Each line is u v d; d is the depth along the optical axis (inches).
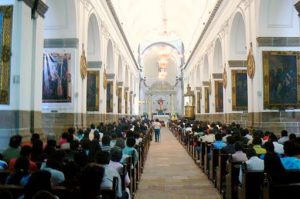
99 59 676.1
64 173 179.0
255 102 506.9
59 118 504.1
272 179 171.2
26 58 328.8
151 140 899.4
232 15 651.5
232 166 252.1
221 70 877.8
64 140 328.8
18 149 254.7
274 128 485.1
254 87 513.0
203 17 1078.4
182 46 1772.9
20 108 316.5
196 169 450.6
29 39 335.3
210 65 931.3
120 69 1081.4
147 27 1673.2
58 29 510.9
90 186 137.6
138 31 1658.5
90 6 596.7
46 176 131.1
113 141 353.4
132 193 290.7
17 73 315.3
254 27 513.3
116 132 424.8
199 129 583.8
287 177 170.9
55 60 509.4
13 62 315.6
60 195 150.0
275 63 492.1
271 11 494.3
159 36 1771.7
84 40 557.3
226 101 701.9
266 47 494.3
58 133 500.1
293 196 166.7
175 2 1389.0
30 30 337.7
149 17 1542.8
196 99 1244.5
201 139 461.1
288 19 494.6
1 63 315.0
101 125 551.8
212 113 898.1
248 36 545.3
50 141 256.8
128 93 1296.8
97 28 665.6
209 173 377.7
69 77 507.5
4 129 310.7
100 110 675.4
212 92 900.0
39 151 229.0
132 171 292.4
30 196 127.8
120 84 1059.9
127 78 1288.1
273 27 494.9
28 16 332.8
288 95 490.3
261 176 208.2
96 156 195.5
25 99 327.3
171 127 1353.3
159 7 1448.1
